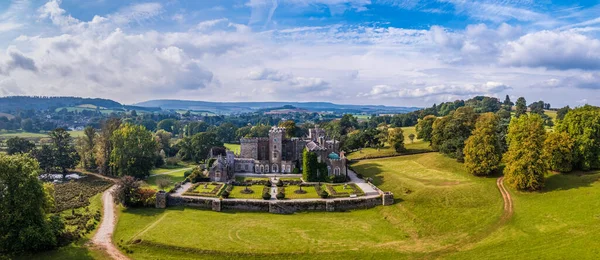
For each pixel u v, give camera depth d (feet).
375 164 471.62
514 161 312.50
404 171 417.90
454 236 253.44
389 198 321.32
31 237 225.56
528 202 285.64
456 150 423.64
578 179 302.45
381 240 254.27
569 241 220.84
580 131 325.21
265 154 480.23
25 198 232.53
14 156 242.78
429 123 549.54
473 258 220.64
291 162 455.22
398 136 520.42
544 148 318.24
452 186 336.70
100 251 238.07
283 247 241.96
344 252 236.22
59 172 499.51
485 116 472.03
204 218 294.46
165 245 241.76
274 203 311.06
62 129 504.84
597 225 229.86
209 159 481.87
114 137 472.44
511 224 258.78
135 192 324.60
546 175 325.62
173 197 327.88
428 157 455.22
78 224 281.13
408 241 252.21
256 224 282.77
